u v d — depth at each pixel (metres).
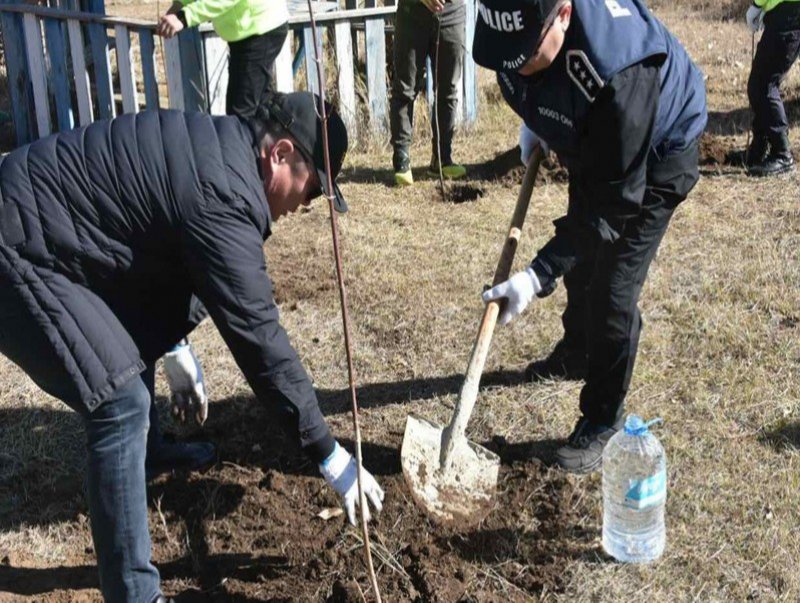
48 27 8.05
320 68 2.73
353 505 3.23
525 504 3.93
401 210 6.93
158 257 3.05
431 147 8.19
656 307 5.32
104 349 3.00
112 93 8.03
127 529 3.12
